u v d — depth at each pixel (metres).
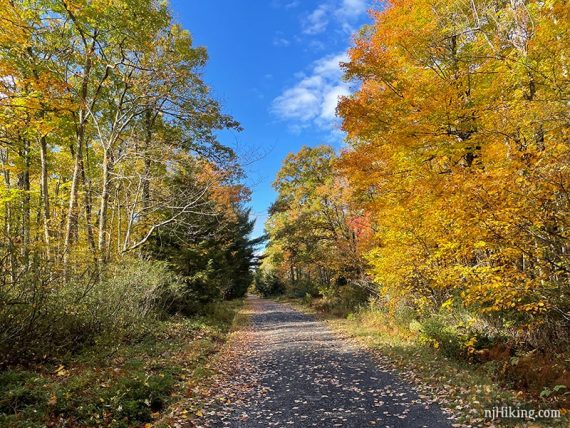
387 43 10.14
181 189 17.22
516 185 6.92
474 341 8.35
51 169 19.34
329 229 28.67
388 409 6.19
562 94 7.26
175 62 16.16
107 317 10.02
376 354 10.79
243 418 6.05
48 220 14.55
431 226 9.27
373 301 19.59
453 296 10.56
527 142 7.87
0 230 7.70
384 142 10.16
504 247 7.47
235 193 25.66
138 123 18.48
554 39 7.64
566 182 6.61
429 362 8.84
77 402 5.43
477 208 7.29
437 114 9.09
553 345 7.57
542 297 7.23
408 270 12.06
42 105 11.75
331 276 29.86
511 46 9.18
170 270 16.66
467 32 10.02
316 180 31.52
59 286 9.28
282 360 10.79
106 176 15.31
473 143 8.87
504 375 7.09
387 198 10.72
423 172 10.07
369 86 11.02
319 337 15.30
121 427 5.17
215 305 21.70
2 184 17.17
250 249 41.09
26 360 7.15
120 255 14.20
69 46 14.08
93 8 13.09
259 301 50.78
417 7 10.03
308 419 5.93
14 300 7.15
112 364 7.88
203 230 18.39
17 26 11.09
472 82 9.91
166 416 5.73
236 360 11.02
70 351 8.11
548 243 7.15
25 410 4.91
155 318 13.91
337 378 8.41
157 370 8.10
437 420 5.59
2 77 10.46
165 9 15.05
